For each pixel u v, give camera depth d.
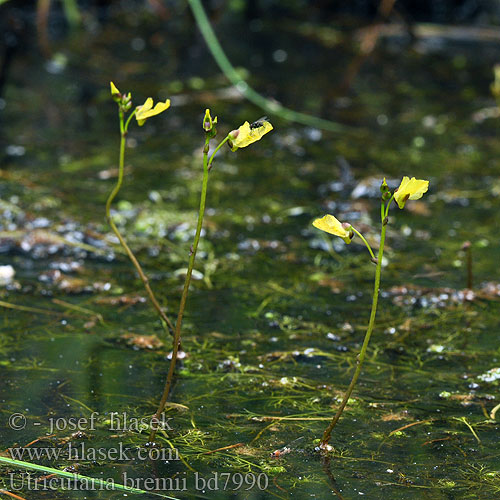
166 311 4.72
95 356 4.16
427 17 13.34
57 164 7.23
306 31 12.68
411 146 8.16
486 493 3.13
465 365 4.22
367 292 5.11
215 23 12.56
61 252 5.49
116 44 11.56
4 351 4.16
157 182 6.95
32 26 11.84
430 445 3.47
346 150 7.99
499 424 3.66
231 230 6.05
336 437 3.51
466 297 5.02
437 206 6.63
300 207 6.53
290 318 4.71
